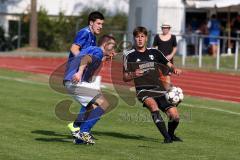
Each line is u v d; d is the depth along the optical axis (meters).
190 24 85.62
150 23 79.62
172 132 24.39
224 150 22.92
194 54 69.12
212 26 76.12
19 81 46.97
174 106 24.08
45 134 25.20
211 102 38.56
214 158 21.36
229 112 33.59
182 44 68.38
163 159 20.88
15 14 98.12
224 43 69.00
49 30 91.94
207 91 45.62
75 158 20.61
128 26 83.69
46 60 73.12
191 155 21.72
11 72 55.06
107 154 21.41
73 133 23.22
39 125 27.42
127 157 20.98
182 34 70.69
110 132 26.36
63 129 26.56
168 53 37.81
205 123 29.42
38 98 36.19
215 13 80.31
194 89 46.69
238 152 22.66
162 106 24.02
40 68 60.53
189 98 40.53
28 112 30.92
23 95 37.44
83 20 93.38
